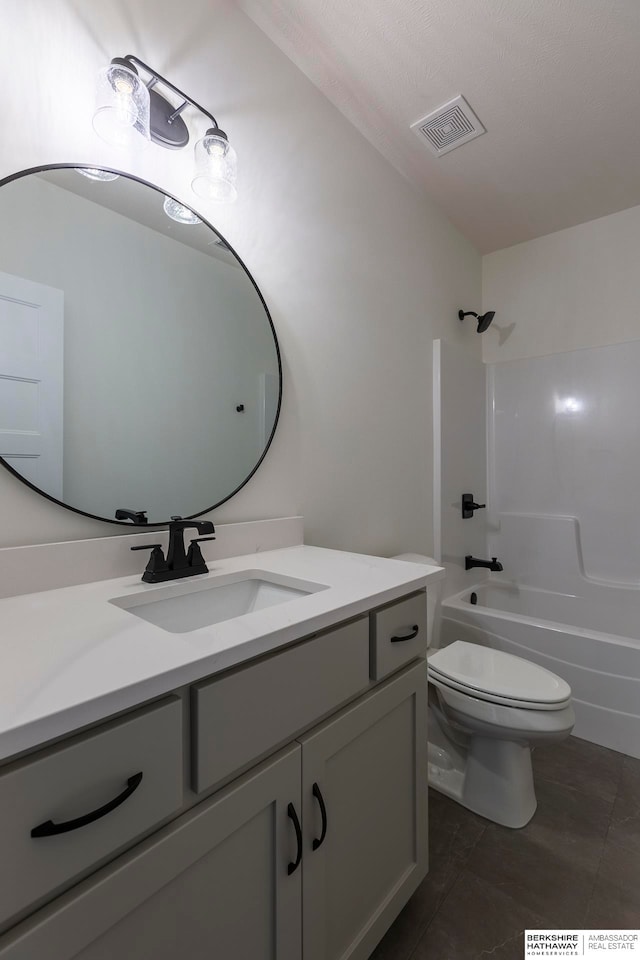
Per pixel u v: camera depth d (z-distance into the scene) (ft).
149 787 1.73
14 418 2.85
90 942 1.59
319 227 5.23
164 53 3.67
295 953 2.41
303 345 4.99
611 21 4.45
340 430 5.52
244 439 4.26
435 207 7.64
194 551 3.33
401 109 5.57
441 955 3.35
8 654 1.87
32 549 2.81
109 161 3.33
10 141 2.84
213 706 1.96
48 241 3.01
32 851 1.42
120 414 3.36
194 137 3.88
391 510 6.45
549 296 8.60
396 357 6.60
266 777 2.23
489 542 9.18
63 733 1.46
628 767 5.53
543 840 4.42
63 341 3.07
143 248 3.52
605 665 5.92
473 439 8.68
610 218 7.95
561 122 5.80
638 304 7.68
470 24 4.50
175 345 3.73
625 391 7.69
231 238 4.21
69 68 3.10
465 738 5.32
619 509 7.73
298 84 4.97
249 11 4.39
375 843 3.06
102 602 2.62
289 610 2.50
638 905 3.72
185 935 1.91
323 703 2.55
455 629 7.15
